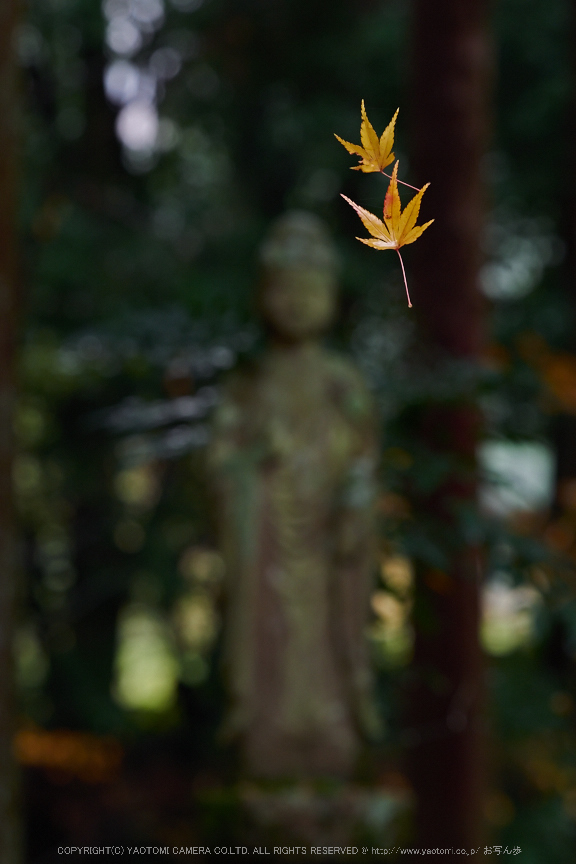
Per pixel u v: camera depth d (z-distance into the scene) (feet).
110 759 30.58
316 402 13.78
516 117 28.99
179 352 15.56
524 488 16.49
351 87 31.65
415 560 15.62
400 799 13.12
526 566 15.24
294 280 13.85
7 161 9.82
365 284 25.16
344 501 13.47
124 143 35.14
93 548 32.73
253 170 35.27
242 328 15.89
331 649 13.56
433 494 15.97
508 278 30.94
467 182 16.92
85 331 16.25
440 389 15.23
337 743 13.43
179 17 33.17
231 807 12.53
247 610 13.19
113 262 27.30
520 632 25.40
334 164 30.14
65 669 32.04
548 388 17.78
